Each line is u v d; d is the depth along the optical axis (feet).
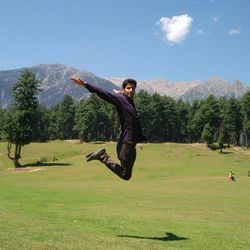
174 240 40.04
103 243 35.53
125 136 31.04
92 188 147.54
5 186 148.97
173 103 624.59
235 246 39.01
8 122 314.96
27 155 388.57
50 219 52.13
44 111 644.27
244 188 159.53
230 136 524.11
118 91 32.27
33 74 324.19
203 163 336.29
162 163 326.03
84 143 537.24
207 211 76.84
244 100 555.69
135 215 62.80
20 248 32.01
